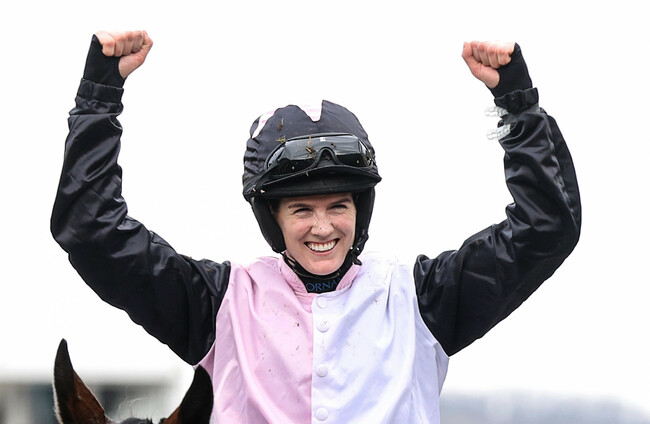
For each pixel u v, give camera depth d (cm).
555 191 752
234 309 788
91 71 777
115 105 779
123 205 775
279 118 786
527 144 763
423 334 788
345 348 771
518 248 762
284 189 759
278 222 783
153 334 796
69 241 763
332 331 771
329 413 755
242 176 801
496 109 782
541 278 774
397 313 787
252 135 795
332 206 765
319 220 762
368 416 755
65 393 684
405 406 757
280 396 765
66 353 688
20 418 2294
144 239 775
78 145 765
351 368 766
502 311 782
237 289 798
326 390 760
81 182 762
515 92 772
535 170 757
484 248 776
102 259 768
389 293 794
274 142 777
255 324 783
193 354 803
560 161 773
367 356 770
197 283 794
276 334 776
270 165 762
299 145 757
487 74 780
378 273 798
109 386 2109
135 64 785
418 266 808
